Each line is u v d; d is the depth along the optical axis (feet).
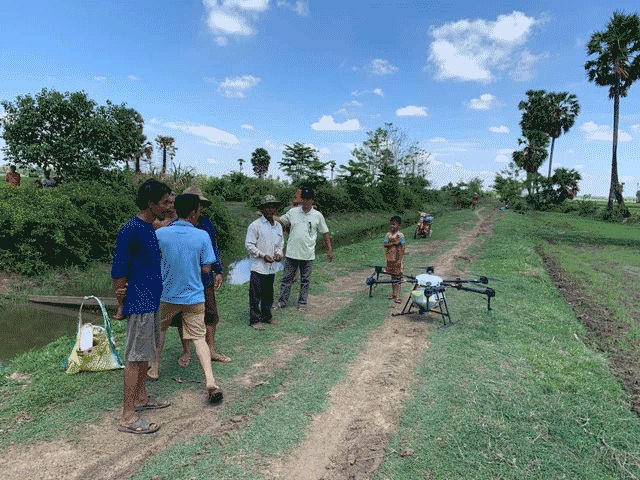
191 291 11.20
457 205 167.02
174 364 13.65
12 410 10.43
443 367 14.06
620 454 9.67
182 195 11.79
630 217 112.57
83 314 23.32
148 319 9.75
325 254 41.29
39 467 8.46
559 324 20.33
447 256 40.73
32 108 47.09
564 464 9.12
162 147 156.87
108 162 50.83
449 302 22.65
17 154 47.21
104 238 36.86
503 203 183.11
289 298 23.52
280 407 11.25
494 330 18.19
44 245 31.71
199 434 9.86
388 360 14.62
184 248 10.99
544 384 13.10
